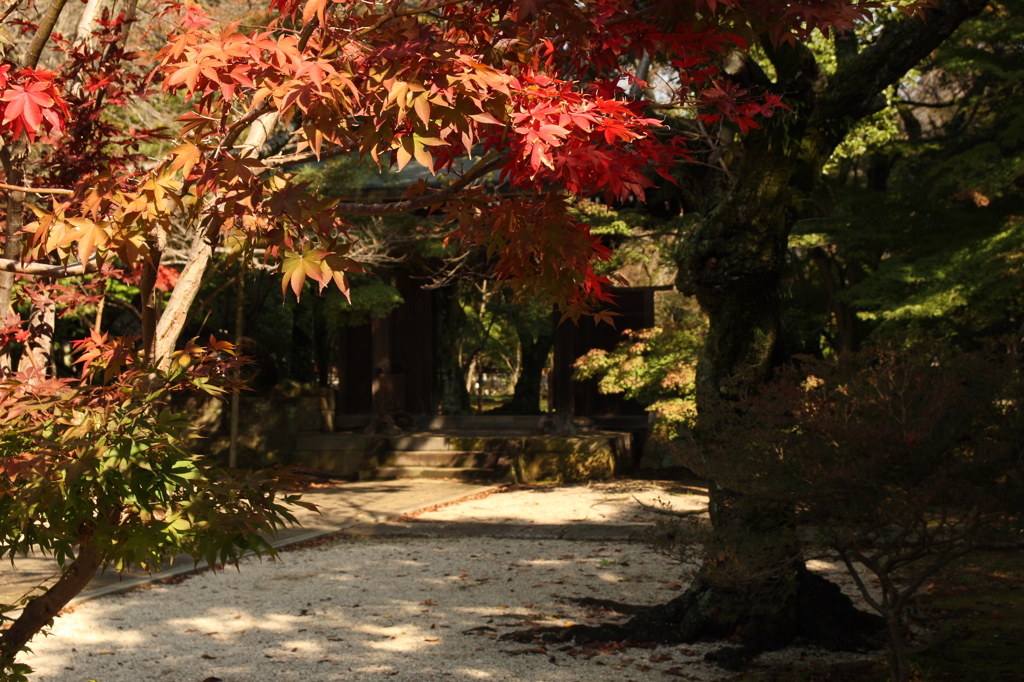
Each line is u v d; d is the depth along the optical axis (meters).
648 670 4.75
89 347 2.42
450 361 23.48
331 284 16.33
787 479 4.05
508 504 12.11
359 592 6.80
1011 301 10.85
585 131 2.18
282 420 16.33
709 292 5.10
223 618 6.02
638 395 15.09
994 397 3.87
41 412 2.27
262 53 1.93
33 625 2.36
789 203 5.15
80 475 2.04
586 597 6.48
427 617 6.00
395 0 2.04
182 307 2.83
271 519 2.27
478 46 2.30
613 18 2.40
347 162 12.55
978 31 10.86
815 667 4.69
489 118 1.90
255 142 3.09
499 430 18.05
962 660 4.64
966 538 3.86
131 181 2.31
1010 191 11.45
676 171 5.93
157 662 4.98
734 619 5.06
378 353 17.69
